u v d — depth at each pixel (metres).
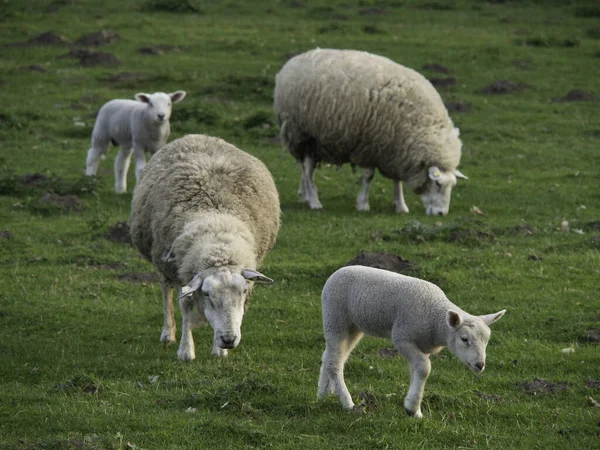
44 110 34.72
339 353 12.28
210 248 13.22
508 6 55.56
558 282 19.19
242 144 32.25
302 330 16.34
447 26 50.03
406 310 11.55
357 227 23.38
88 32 46.38
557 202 26.53
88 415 12.02
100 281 18.91
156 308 17.52
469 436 11.68
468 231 22.25
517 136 33.78
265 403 12.53
